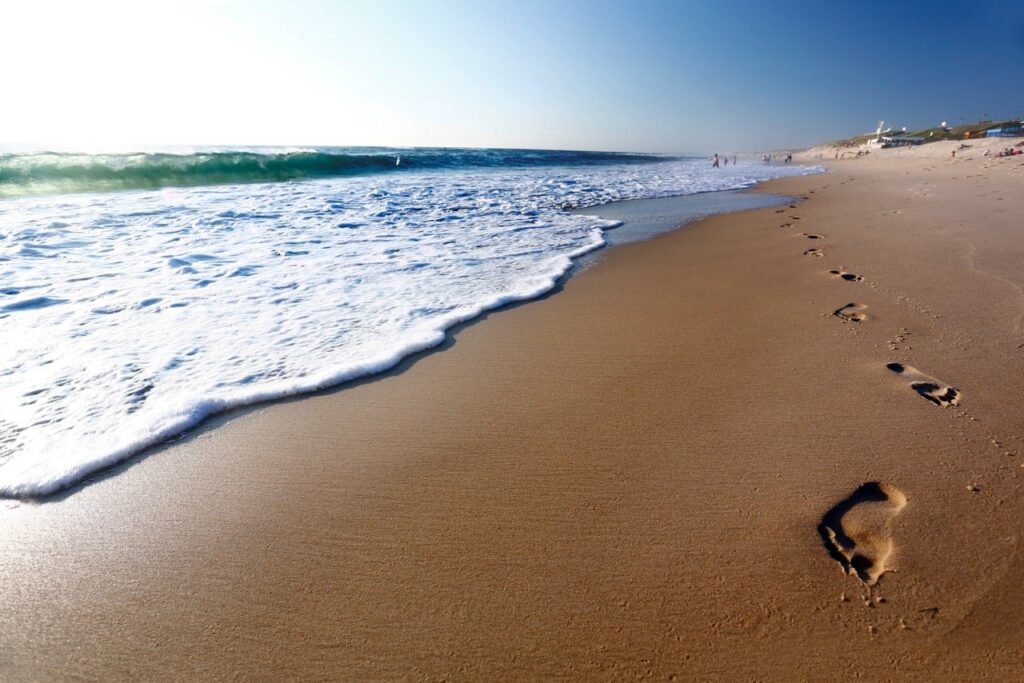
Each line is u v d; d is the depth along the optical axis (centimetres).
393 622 135
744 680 116
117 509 182
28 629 138
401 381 272
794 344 292
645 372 272
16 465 202
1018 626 123
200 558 160
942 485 170
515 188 1327
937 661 117
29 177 1067
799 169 2955
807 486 176
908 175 1700
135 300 396
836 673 116
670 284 435
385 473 198
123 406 245
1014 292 343
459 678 121
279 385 263
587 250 575
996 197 833
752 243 587
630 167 3216
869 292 368
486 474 195
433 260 533
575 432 219
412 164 2256
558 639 129
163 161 1283
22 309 372
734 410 228
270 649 130
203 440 221
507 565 152
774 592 137
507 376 275
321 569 154
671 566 148
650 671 120
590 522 167
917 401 222
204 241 616
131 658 129
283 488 191
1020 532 149
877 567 142
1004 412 209
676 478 186
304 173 1652
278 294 416
